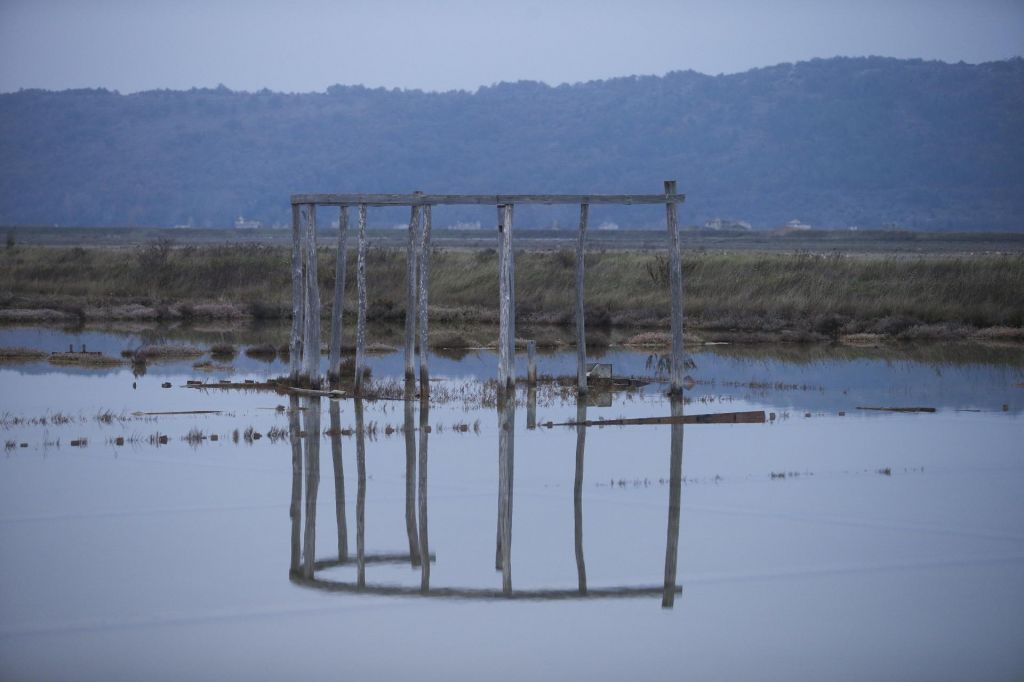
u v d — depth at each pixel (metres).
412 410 54.06
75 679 24.25
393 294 110.12
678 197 56.97
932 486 40.00
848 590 29.81
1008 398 59.19
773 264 110.81
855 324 92.75
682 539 33.94
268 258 123.38
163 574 30.50
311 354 58.28
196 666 25.03
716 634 27.11
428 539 33.81
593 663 25.23
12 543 32.84
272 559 31.83
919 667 25.31
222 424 50.00
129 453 44.19
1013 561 32.03
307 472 41.44
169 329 95.88
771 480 40.78
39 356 73.81
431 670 24.98
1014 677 24.66
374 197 56.59
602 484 40.12
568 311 101.50
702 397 59.19
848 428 50.59
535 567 31.50
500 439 47.47
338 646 26.19
